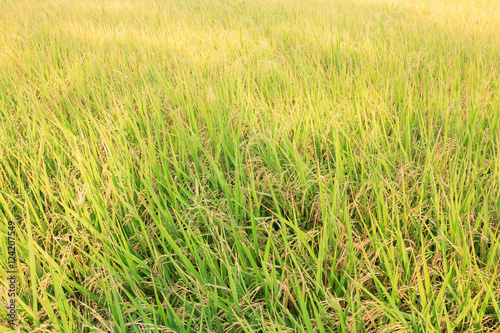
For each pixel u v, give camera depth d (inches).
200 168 103.1
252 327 61.5
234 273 63.7
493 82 143.5
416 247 74.7
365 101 127.3
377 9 341.1
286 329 59.6
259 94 146.8
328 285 67.7
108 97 133.8
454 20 283.1
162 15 304.7
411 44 202.4
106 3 370.0
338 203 80.5
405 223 75.5
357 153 106.6
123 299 68.8
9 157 97.3
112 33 236.4
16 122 119.0
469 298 58.3
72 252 73.8
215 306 60.9
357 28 245.4
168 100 138.8
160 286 66.2
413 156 109.0
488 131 110.3
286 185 90.8
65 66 176.2
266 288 62.5
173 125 120.3
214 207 85.7
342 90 142.7
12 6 354.0
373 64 167.3
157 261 69.2
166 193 95.0
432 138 107.4
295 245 73.8
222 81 144.8
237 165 89.8
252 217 71.9
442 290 56.7
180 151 103.3
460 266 67.2
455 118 112.4
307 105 131.3
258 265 75.7
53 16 306.3
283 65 179.9
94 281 66.9
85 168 92.0
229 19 281.7
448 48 196.2
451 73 155.9
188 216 82.8
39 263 72.2
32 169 87.8
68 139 93.4
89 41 225.5
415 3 376.2
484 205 72.7
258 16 296.8
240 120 108.1
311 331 54.9
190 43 217.3
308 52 198.5
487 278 64.2
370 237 71.8
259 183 92.8
